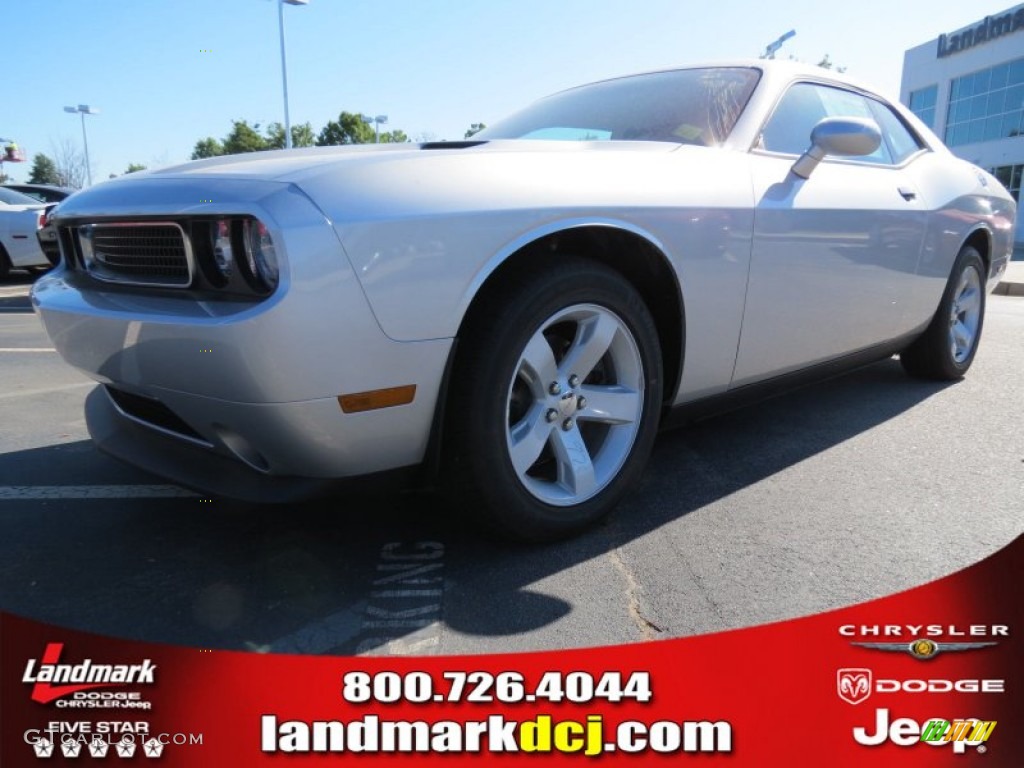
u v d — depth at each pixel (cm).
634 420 224
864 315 302
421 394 178
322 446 171
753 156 253
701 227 223
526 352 195
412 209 170
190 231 171
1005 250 430
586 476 215
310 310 158
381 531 225
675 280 220
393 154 184
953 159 387
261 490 180
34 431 336
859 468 275
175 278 183
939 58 2867
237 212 161
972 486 257
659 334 239
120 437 221
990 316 692
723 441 306
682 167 226
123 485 266
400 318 169
